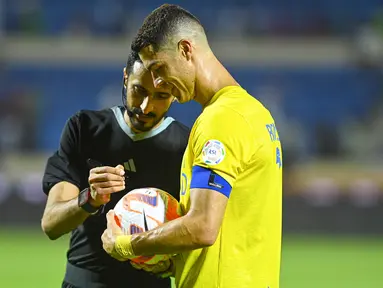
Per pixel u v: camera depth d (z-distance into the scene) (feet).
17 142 270.87
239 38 298.15
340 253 184.96
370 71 313.32
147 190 47.21
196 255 43.91
